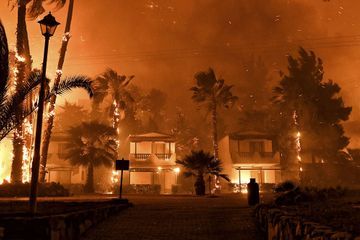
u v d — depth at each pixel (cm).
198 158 3228
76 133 3866
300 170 4556
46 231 813
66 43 3228
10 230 797
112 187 4219
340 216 841
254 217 1364
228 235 1057
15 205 1502
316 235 597
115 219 1350
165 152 4662
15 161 2705
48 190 2678
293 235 725
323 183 4484
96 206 1389
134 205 1845
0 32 1270
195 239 1007
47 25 1162
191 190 4709
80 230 1045
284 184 1897
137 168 4453
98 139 3897
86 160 3788
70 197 2600
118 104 4538
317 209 1029
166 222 1277
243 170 4644
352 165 4891
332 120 4953
